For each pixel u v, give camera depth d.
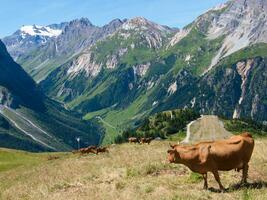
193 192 22.00
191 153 22.61
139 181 26.22
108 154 50.28
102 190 24.89
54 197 25.08
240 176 25.75
